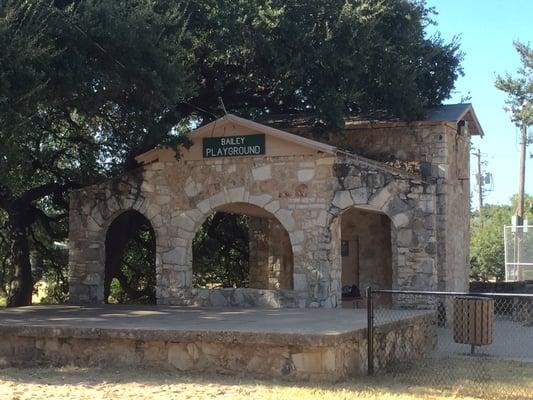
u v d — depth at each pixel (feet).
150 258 77.61
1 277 73.26
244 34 56.54
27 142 57.36
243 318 40.34
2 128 40.11
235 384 29.89
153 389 28.76
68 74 43.86
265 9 56.90
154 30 47.96
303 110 68.39
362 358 34.09
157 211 54.90
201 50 59.36
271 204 51.52
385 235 63.62
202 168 53.62
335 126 58.44
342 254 64.75
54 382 30.37
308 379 30.91
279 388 28.99
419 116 58.70
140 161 55.52
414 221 49.57
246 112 67.87
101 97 47.73
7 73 38.63
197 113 69.72
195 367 32.91
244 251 82.99
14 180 55.67
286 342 30.89
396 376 33.12
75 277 57.06
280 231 67.87
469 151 66.69
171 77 47.67
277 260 67.82
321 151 50.08
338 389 28.96
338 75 60.23
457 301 40.63
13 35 40.01
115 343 34.60
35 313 45.34
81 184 64.59
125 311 46.85
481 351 42.65
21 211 64.49
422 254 49.32
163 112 53.16
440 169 56.80
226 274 85.10
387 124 59.06
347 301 59.11
